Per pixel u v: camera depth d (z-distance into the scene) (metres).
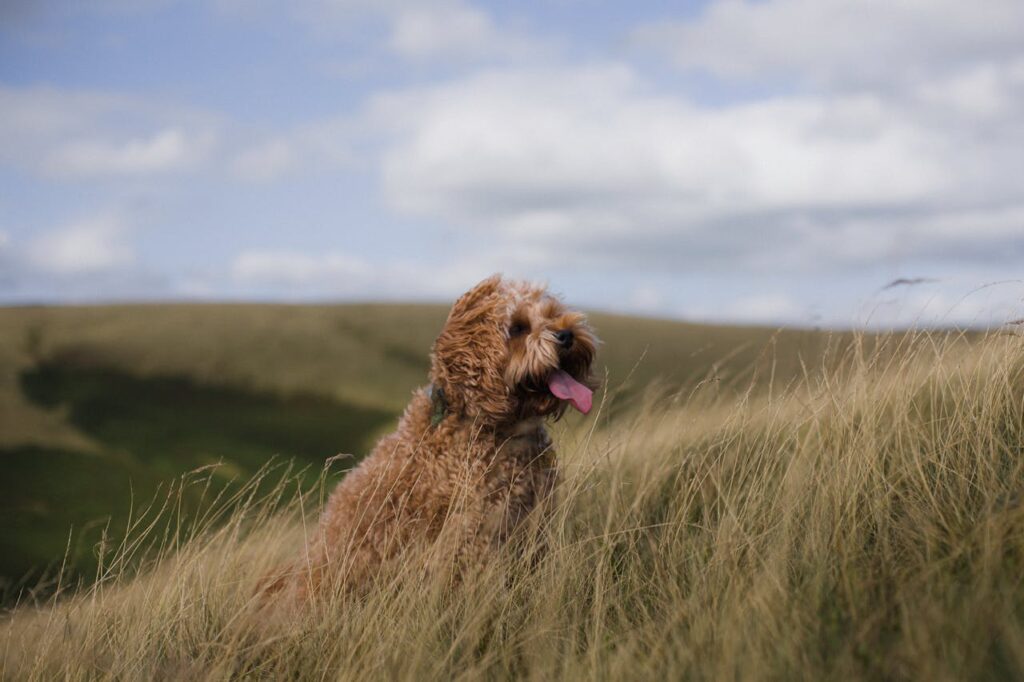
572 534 4.29
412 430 4.54
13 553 14.78
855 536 3.48
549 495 4.34
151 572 4.56
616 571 4.04
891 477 3.86
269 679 3.71
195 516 4.76
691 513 4.33
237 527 4.61
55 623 4.20
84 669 3.85
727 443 4.55
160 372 33.94
